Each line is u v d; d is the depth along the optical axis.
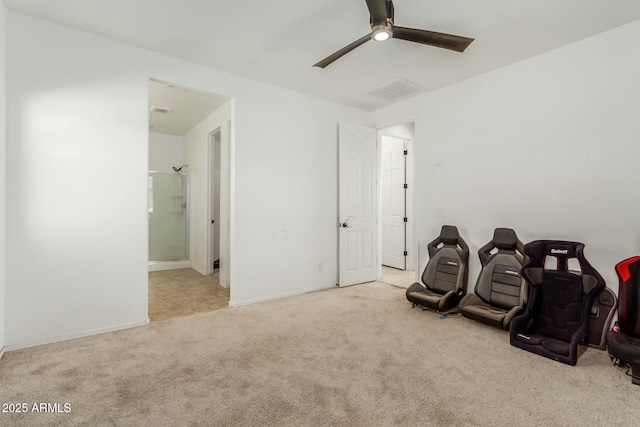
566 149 2.72
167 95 3.98
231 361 2.15
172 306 3.42
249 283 3.47
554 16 2.30
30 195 2.34
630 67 2.39
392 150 5.61
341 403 1.69
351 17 2.32
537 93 2.88
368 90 3.77
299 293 3.88
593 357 2.23
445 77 3.38
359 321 2.92
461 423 1.53
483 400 1.72
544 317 2.52
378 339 2.52
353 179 4.32
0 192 2.16
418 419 1.56
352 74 3.32
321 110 4.09
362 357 2.21
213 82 3.20
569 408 1.65
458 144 3.51
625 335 2.10
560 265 2.52
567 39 2.62
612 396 1.76
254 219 3.51
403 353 2.28
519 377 1.96
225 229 4.30
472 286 3.38
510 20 2.35
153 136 5.99
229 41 2.69
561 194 2.75
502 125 3.13
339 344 2.43
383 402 1.70
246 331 2.68
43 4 2.21
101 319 2.62
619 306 2.16
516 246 2.90
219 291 4.07
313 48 2.80
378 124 4.55
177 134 6.17
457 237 3.34
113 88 2.67
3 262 2.22
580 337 2.15
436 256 3.47
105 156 2.63
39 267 2.38
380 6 1.76
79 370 2.02
